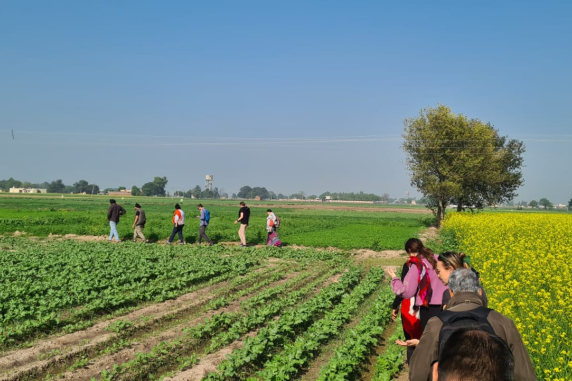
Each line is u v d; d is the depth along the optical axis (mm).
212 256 22562
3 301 12945
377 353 10445
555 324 9086
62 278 15930
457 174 46688
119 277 16359
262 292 14859
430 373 3848
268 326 10914
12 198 113312
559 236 23703
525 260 16359
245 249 26125
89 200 120312
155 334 10977
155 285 16172
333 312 12414
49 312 12211
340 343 10766
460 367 2676
